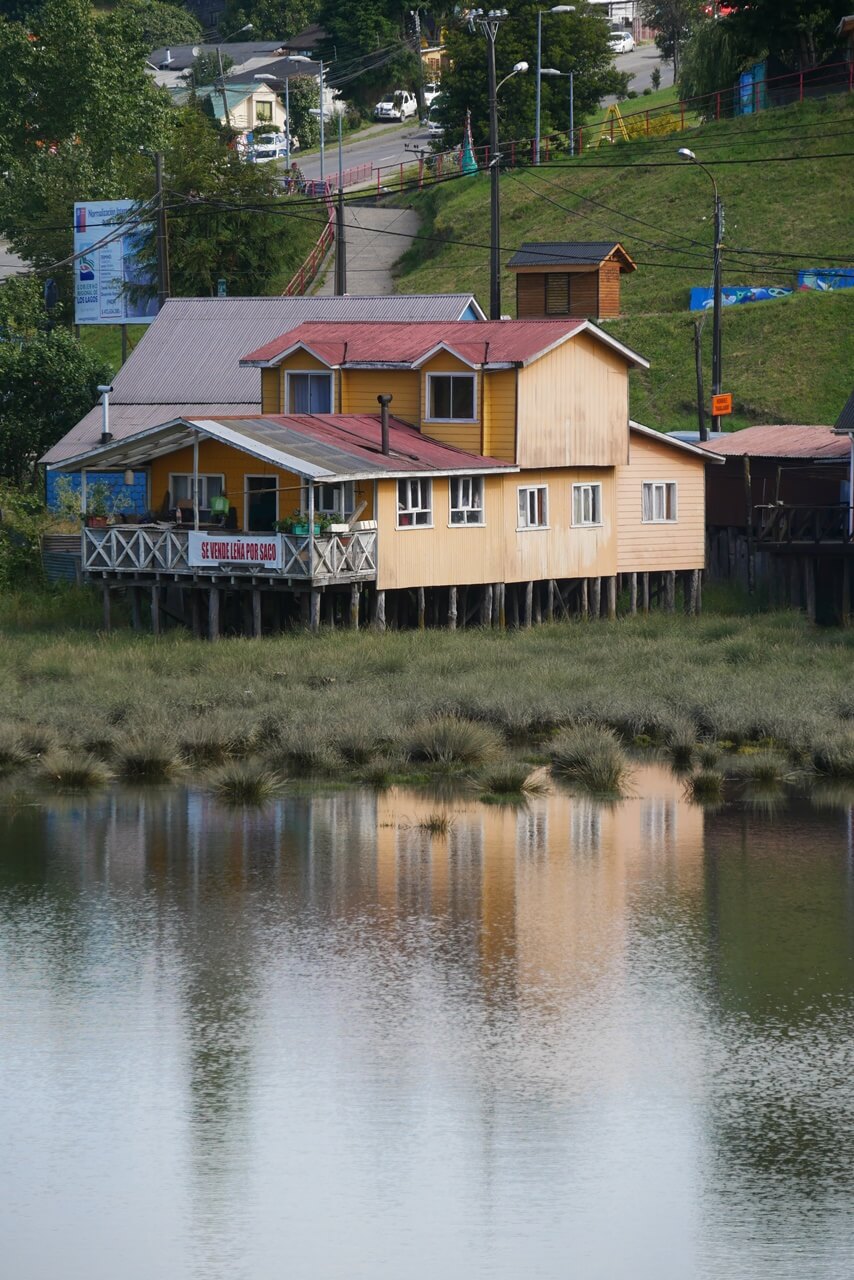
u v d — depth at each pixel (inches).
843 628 7268.7
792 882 3587.6
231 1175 2278.5
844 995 2906.0
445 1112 2449.6
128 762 4591.5
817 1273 2050.9
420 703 5187.0
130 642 6358.3
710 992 2918.3
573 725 5017.2
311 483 6368.1
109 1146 2358.5
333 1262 2078.0
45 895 3454.7
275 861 3730.3
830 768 4685.0
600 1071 2588.6
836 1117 2440.9
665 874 3644.2
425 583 6914.4
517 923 3292.3
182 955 3085.6
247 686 5433.1
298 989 2915.8
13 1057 2628.0
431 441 7293.3
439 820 4033.0
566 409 7460.6
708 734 5128.0
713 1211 2188.7
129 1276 2053.4
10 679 5531.5
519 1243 2117.4
